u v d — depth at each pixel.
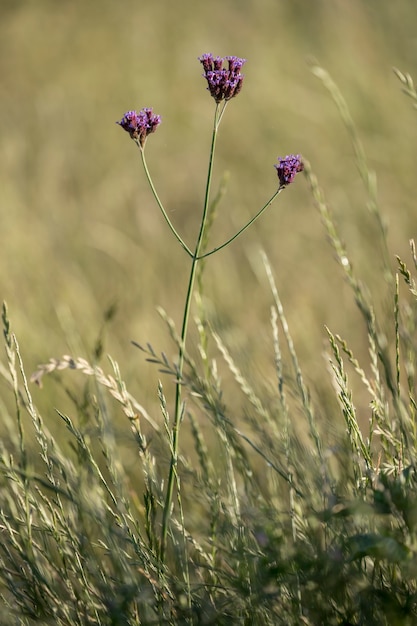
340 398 4.30
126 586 3.76
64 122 15.31
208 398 4.45
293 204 11.87
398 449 4.10
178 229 11.56
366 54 15.80
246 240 10.95
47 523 4.23
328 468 4.47
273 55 16.84
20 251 9.98
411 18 16.72
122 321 8.62
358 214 10.66
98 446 5.71
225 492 4.89
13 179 13.05
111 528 3.97
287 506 4.80
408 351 4.38
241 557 3.77
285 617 3.69
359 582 3.51
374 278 8.83
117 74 17.19
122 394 4.23
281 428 4.95
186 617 3.79
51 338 7.85
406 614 3.43
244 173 13.38
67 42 18.84
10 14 20.25
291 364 6.67
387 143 12.69
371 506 3.49
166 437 4.89
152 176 13.50
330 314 8.34
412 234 10.05
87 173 13.47
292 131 13.99
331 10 17.61
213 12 19.16
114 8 20.08
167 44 18.36
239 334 7.17
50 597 4.01
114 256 10.34
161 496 4.36
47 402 6.42
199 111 15.55
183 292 9.23
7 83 17.67
